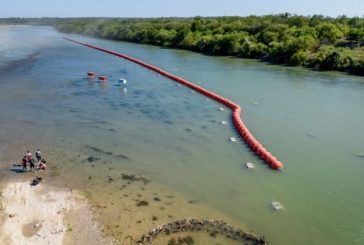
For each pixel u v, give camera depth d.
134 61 93.50
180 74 74.62
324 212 25.91
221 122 44.47
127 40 160.50
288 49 93.00
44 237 21.44
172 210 25.33
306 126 43.53
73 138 37.62
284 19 147.50
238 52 107.69
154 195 27.17
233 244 22.02
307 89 62.53
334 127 43.28
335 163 33.66
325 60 83.69
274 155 35.09
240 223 24.28
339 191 28.75
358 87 64.38
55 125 41.34
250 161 33.69
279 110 49.81
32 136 37.66
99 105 50.09
